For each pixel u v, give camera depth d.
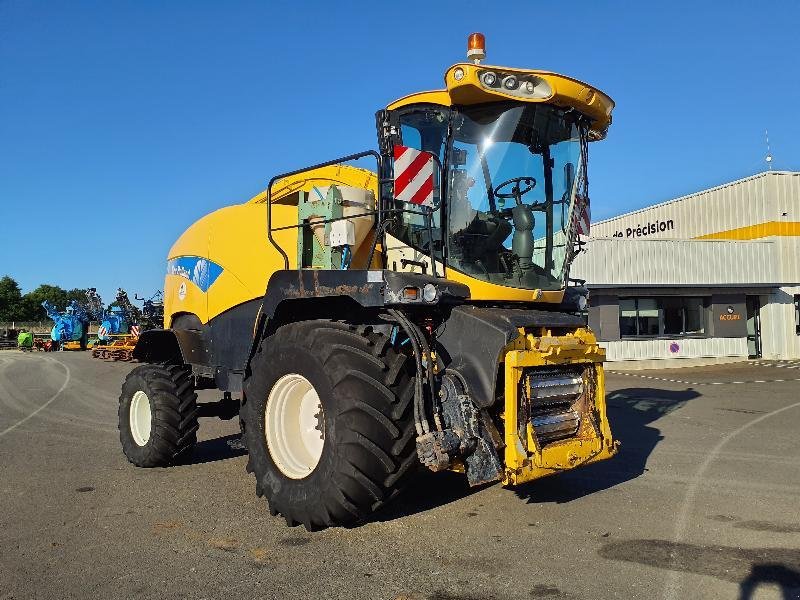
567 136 5.62
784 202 24.55
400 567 4.04
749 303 25.30
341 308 5.18
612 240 22.02
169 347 7.75
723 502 5.49
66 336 41.69
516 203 5.41
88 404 13.16
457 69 4.92
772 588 3.72
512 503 5.41
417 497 5.57
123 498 5.77
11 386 17.11
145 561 4.21
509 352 4.46
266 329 5.32
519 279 5.40
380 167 4.89
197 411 7.08
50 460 7.48
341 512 4.34
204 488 6.11
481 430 4.36
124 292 32.81
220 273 6.77
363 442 4.21
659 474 6.52
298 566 4.07
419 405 4.30
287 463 4.86
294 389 4.92
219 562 4.16
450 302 4.76
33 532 4.82
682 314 23.05
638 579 3.85
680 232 28.20
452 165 5.19
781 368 20.80
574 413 5.12
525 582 3.80
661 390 14.79
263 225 6.35
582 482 6.16
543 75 5.15
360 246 5.46
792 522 4.94
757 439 8.53
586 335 5.15
